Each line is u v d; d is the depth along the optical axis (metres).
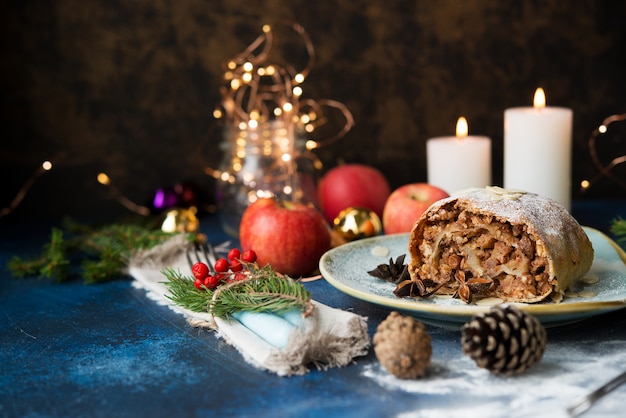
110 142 1.19
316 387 0.68
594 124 1.19
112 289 0.91
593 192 1.21
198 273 0.81
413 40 1.17
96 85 1.17
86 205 1.20
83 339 0.78
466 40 1.17
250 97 1.17
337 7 1.16
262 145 1.04
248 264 0.81
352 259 0.86
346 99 1.18
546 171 1.03
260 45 1.17
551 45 1.17
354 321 0.71
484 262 0.77
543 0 1.16
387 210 0.99
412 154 1.20
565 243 0.75
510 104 1.18
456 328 0.76
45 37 1.15
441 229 0.79
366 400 0.66
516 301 0.75
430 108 1.19
